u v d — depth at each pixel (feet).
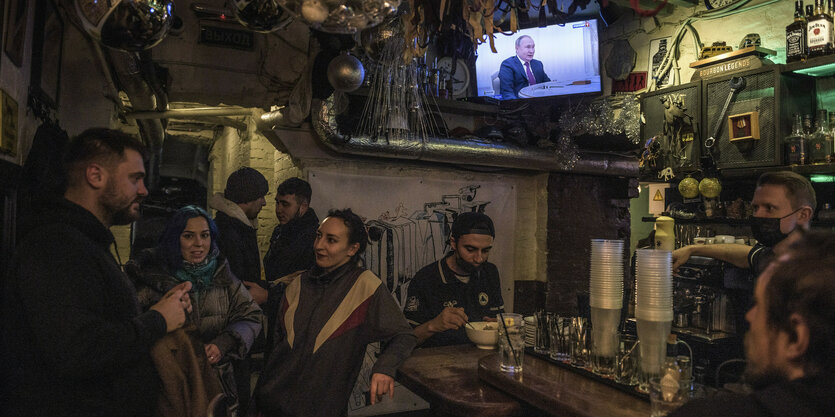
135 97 10.32
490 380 5.54
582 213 13.97
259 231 16.56
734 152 15.66
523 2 7.09
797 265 2.38
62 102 9.76
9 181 6.10
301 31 10.23
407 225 12.23
